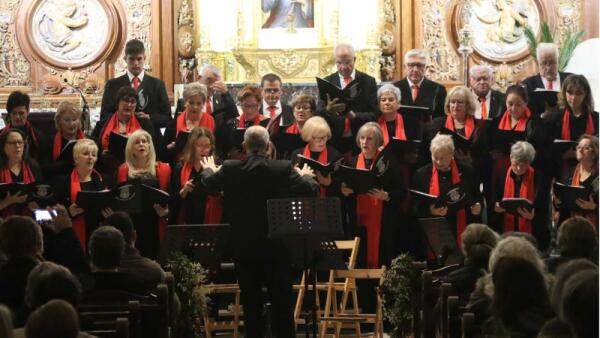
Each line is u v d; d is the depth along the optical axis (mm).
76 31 17359
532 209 11719
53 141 12305
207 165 10414
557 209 11672
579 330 5391
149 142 11648
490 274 7809
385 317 10758
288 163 10180
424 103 13344
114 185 11523
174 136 12492
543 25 16734
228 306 12055
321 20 17219
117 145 11898
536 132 12211
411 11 17453
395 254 11789
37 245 8438
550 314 6555
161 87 13812
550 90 12609
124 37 17391
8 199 11242
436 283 9203
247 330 10188
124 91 12453
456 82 17484
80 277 9594
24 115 12297
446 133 11977
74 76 17266
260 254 10086
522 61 17484
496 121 12320
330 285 11109
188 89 12461
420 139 12391
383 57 17469
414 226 11789
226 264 11078
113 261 8625
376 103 12984
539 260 7559
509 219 11938
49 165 11867
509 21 17484
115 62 17391
